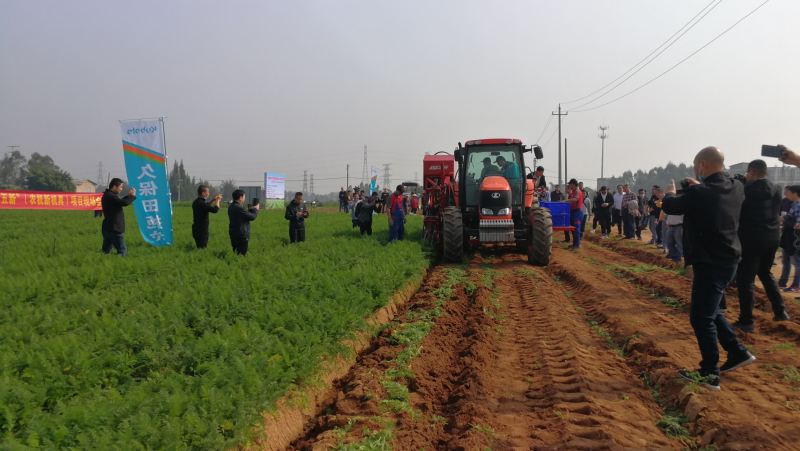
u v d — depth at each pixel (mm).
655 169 103500
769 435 3314
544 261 11320
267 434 3586
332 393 4617
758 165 5586
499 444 3475
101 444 2854
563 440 3469
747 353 4320
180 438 3107
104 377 4016
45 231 17141
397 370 4836
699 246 4246
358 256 10289
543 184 14836
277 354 4516
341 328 5484
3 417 3225
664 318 6445
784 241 7750
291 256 9836
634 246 14305
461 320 6805
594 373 4742
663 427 3672
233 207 10109
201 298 6043
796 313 6172
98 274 7742
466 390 4395
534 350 5445
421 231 16625
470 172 12312
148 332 4770
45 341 4387
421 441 3621
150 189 11672
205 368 4117
